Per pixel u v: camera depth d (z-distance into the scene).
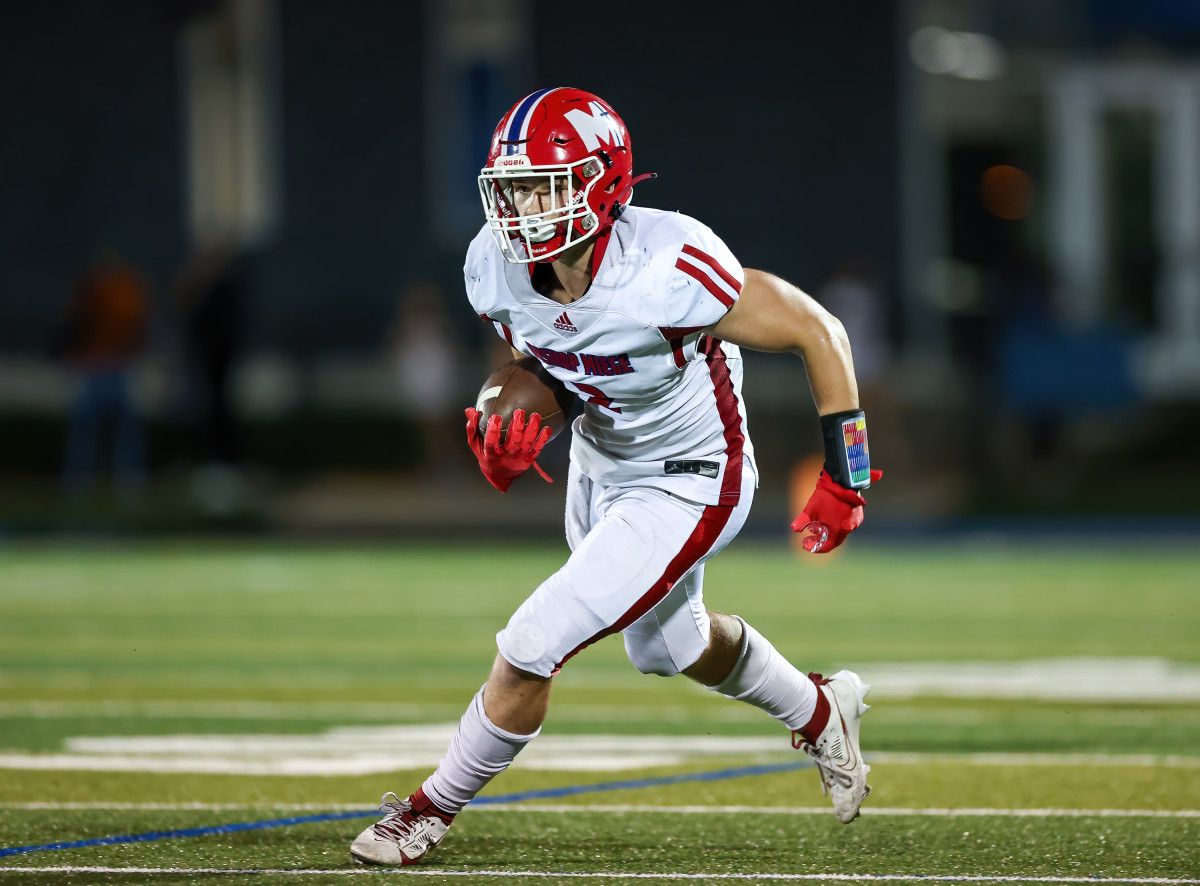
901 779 17.25
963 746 19.08
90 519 49.56
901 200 59.44
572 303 12.95
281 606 33.19
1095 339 55.78
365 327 60.50
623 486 13.98
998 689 23.22
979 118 64.81
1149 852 14.04
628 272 12.80
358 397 59.69
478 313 13.79
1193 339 61.81
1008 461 56.78
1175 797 16.31
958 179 66.06
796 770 17.70
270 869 13.41
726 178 59.72
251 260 60.78
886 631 29.34
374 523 49.50
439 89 60.28
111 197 61.22
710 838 14.58
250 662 26.11
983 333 58.94
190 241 61.16
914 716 21.11
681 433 13.62
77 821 15.17
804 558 42.28
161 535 48.03
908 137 59.44
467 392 59.31
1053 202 62.88
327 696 22.81
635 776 17.39
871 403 55.03
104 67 61.09
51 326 61.16
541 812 15.64
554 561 41.25
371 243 60.59
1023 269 57.38
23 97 61.09
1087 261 62.28
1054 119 62.75
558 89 12.95
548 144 12.62
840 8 59.34
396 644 28.09
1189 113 61.97
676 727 20.45
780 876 13.23
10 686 23.70
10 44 61.00
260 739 19.53
